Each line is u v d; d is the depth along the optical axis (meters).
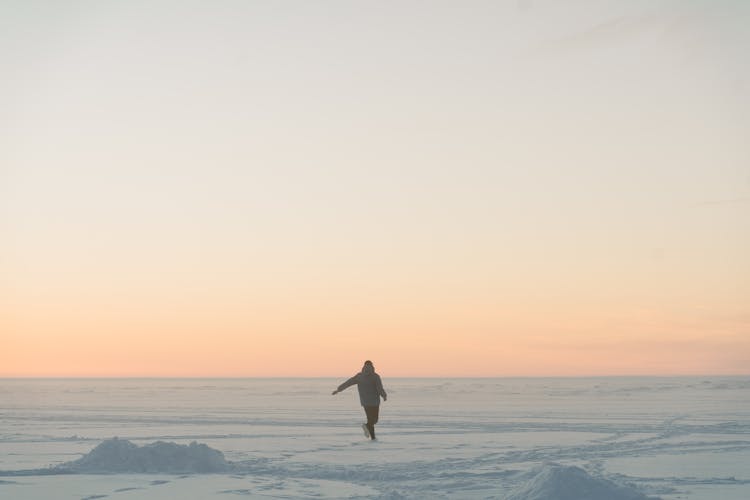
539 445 14.27
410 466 10.98
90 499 8.16
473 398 43.69
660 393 51.19
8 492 8.65
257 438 16.19
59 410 29.92
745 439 15.48
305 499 8.10
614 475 9.84
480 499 8.03
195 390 74.50
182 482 9.48
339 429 18.92
